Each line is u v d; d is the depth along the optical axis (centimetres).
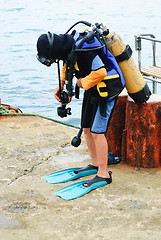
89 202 376
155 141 441
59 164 467
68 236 322
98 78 358
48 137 557
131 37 1792
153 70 630
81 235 323
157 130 441
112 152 481
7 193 396
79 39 366
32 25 2355
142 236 321
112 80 377
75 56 355
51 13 2934
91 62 355
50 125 614
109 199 380
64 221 344
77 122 880
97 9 3092
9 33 2114
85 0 3922
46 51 363
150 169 446
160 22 2244
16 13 3052
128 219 346
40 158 483
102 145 398
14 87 1179
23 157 485
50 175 431
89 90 387
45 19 2602
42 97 1088
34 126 608
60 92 402
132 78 397
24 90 1151
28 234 326
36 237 321
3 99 1066
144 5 3294
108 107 390
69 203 374
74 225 338
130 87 403
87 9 3116
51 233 327
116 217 349
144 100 415
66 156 491
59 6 3441
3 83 1219
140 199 379
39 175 438
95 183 401
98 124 391
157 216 350
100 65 356
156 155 448
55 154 496
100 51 372
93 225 337
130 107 436
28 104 1027
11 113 663
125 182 414
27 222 343
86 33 367
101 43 363
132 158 451
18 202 378
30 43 1836
